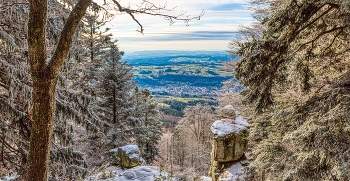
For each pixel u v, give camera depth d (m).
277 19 3.39
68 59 6.40
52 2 5.40
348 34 3.80
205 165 24.53
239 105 15.50
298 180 3.87
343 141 3.27
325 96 3.86
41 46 2.68
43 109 2.82
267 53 3.61
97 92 12.83
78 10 2.81
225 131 8.56
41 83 2.75
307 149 3.60
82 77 12.91
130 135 14.58
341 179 3.03
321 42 4.06
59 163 6.67
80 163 7.30
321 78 4.32
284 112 4.24
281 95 4.76
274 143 5.27
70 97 7.23
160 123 25.61
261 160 5.57
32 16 2.58
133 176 6.33
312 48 4.00
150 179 6.19
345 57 4.20
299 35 3.89
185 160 25.53
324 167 3.57
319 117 3.63
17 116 5.34
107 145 13.05
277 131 4.90
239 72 3.91
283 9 3.28
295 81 4.23
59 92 6.73
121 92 13.55
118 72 13.62
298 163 3.95
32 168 2.88
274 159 5.31
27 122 6.20
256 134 6.64
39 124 2.84
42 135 2.86
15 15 4.91
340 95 3.48
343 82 3.69
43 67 2.72
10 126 5.81
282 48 3.62
